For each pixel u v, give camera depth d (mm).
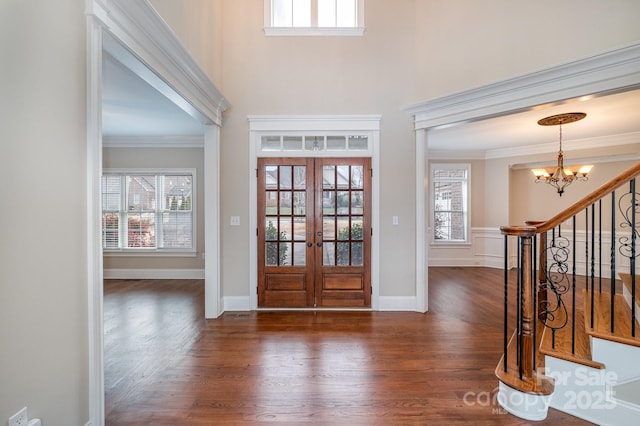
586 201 1999
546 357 2008
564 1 2803
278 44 3850
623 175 1887
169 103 3812
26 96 1252
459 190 6797
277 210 3881
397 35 3836
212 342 2949
